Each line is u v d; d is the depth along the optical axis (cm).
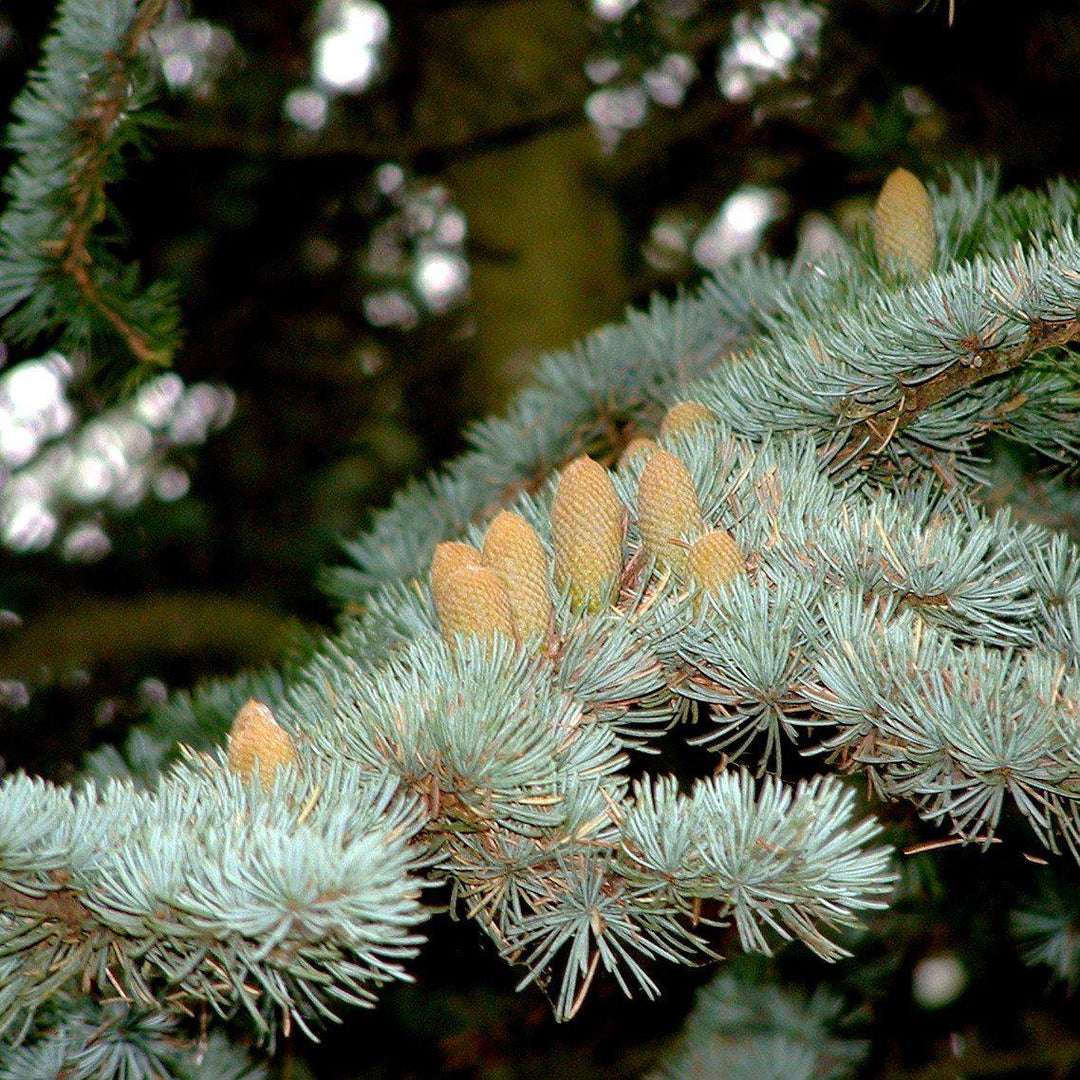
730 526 79
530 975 71
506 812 71
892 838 107
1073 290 77
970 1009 132
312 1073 133
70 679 166
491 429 105
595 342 106
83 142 93
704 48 154
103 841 69
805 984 128
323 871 66
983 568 76
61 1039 86
